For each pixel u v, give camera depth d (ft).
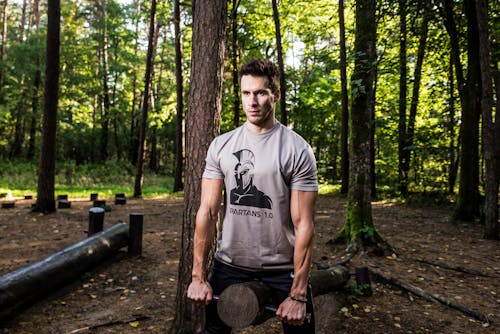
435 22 37.68
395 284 16.11
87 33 96.48
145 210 36.27
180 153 55.52
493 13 35.32
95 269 17.47
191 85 10.19
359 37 21.76
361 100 21.76
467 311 13.74
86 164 85.46
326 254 20.79
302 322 5.91
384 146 66.49
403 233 27.27
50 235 24.26
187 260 10.08
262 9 53.52
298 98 66.49
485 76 25.58
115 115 97.30
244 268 6.51
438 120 49.67
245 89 6.11
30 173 68.80
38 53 81.97
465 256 21.31
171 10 55.67
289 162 6.03
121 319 12.40
